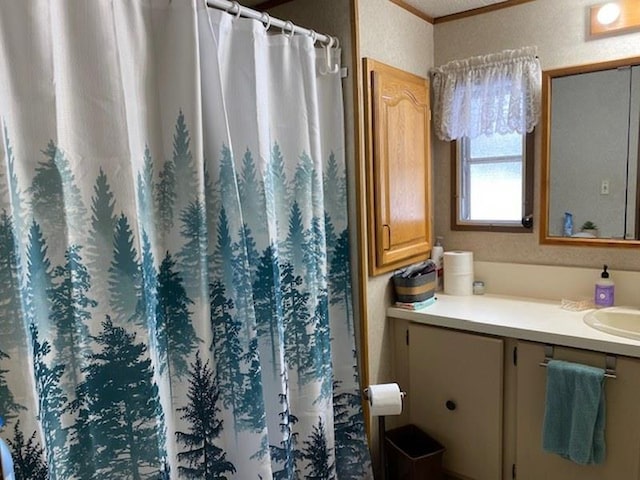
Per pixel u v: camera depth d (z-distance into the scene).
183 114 1.27
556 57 2.12
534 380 1.82
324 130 1.89
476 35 2.32
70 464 1.09
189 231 1.29
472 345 1.96
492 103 2.23
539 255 2.27
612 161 2.04
